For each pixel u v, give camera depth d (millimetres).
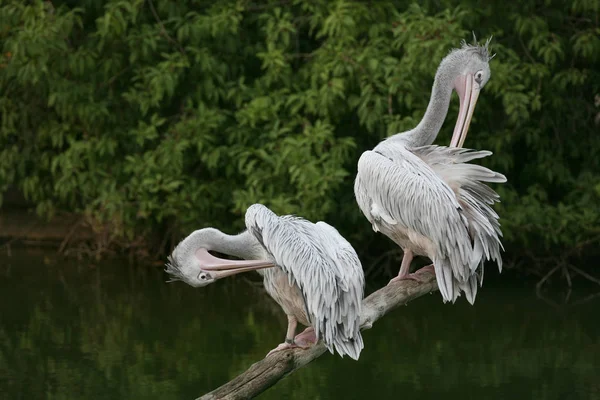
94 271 16609
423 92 14508
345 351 6609
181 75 15141
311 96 14586
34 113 16422
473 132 15680
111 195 15383
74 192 16141
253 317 14219
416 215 7488
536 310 14438
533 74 14867
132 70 15797
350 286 6691
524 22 14961
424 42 13719
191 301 15039
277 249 6750
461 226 7281
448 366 12047
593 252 16844
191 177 15531
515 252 16469
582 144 16609
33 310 14281
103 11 15969
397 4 15461
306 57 15883
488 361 12195
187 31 14773
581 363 12047
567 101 16297
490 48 14758
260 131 15375
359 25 14945
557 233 15312
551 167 15922
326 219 15797
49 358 12180
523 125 15734
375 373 11844
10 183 16781
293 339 7086
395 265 16453
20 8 15078
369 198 7918
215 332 13359
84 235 17719
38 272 16453
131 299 15039
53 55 14984
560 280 16266
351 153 15742
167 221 16875
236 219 15969
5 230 18141
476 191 7598
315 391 11258
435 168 7734
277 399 10969
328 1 15047
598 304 14742
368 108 14414
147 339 13023
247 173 14656
